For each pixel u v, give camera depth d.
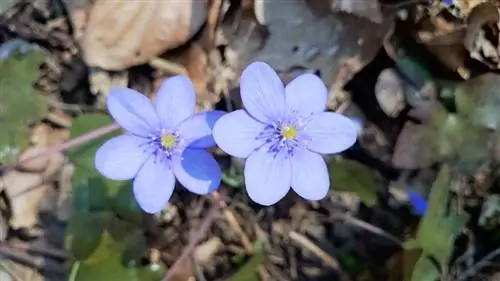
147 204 0.14
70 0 0.18
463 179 0.17
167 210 0.17
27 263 0.17
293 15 0.18
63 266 0.17
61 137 0.18
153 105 0.15
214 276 0.17
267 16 0.18
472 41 0.17
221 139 0.14
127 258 0.16
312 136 0.14
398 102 0.18
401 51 0.18
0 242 0.17
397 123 0.18
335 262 0.17
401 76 0.18
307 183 0.14
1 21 0.18
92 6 0.18
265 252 0.17
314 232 0.18
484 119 0.17
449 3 0.17
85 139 0.16
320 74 0.18
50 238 0.17
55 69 0.18
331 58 0.18
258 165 0.14
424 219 0.16
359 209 0.18
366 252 0.18
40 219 0.17
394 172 0.18
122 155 0.14
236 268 0.17
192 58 0.18
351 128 0.15
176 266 0.16
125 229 0.16
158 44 0.18
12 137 0.17
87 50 0.17
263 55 0.18
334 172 0.17
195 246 0.17
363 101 0.18
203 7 0.17
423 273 0.16
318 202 0.18
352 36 0.18
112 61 0.18
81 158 0.17
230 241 0.18
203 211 0.18
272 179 0.14
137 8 0.17
